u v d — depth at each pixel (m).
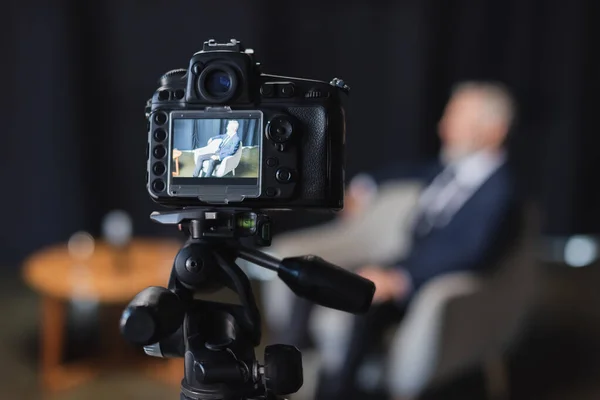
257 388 0.70
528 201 2.14
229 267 0.70
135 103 4.06
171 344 0.73
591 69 4.28
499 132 2.29
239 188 0.68
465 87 2.44
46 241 4.10
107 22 4.00
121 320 0.63
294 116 0.68
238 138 0.68
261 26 4.08
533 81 4.27
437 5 4.17
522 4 4.20
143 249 2.97
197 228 0.69
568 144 4.32
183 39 4.05
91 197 4.09
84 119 4.04
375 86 4.20
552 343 2.97
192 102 0.69
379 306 2.08
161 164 0.69
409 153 4.21
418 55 4.15
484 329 2.02
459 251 2.03
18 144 4.04
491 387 2.29
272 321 2.33
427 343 1.88
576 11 4.20
